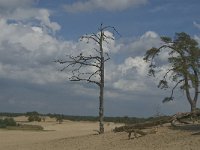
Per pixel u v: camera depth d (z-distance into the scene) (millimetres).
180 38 34562
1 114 103562
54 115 97562
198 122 29609
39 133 48812
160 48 35188
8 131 53625
